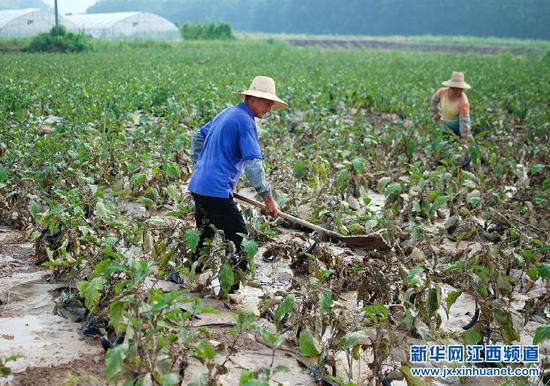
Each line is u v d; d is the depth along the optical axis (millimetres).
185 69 26391
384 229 6055
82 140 9359
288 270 5363
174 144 9539
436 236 7406
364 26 127812
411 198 7840
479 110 16516
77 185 7551
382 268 5602
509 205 8352
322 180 8836
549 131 13148
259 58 38594
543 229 7676
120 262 4844
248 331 5105
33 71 23266
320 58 41750
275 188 8383
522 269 6422
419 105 17453
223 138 5598
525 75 29484
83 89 16188
